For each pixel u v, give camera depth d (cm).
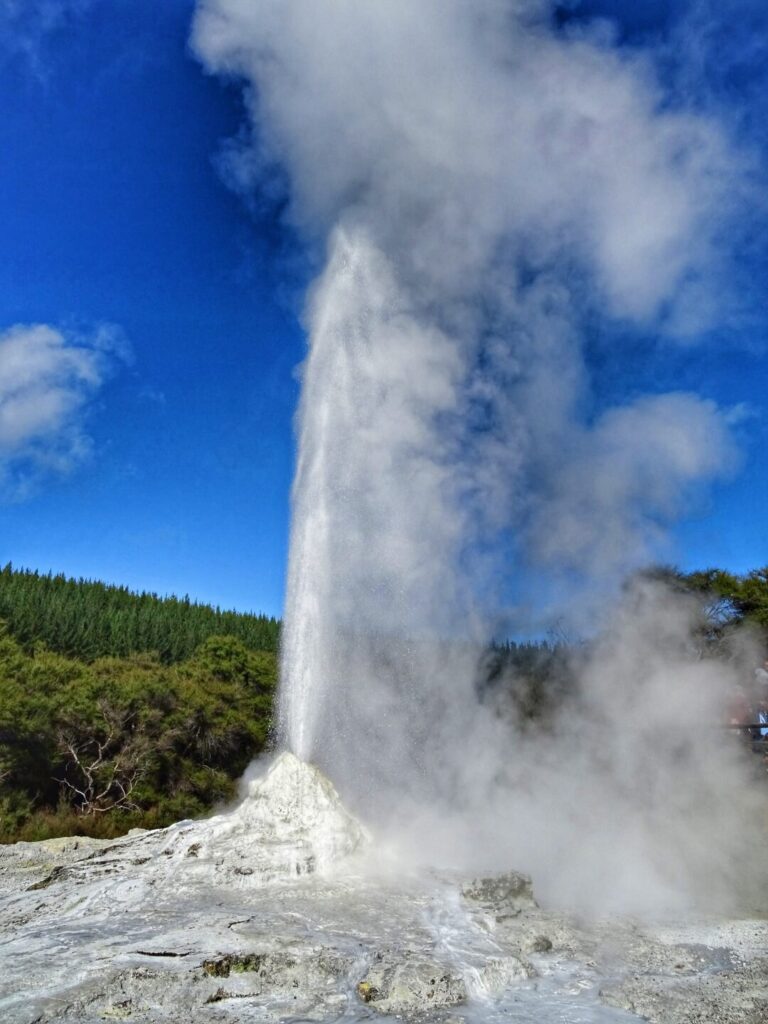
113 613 4062
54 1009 395
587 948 541
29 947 472
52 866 742
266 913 532
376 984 431
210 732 2652
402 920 533
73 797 2322
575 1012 429
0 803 2069
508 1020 414
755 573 2125
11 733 2216
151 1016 400
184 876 600
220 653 3262
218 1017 400
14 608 3438
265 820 675
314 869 627
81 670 2719
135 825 2227
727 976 494
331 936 493
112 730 2408
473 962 468
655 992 460
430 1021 407
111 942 475
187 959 446
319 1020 402
